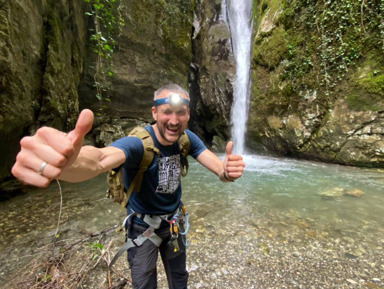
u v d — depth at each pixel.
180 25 8.93
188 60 9.51
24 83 3.30
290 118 7.14
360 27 5.59
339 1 5.86
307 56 6.61
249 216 3.15
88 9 5.96
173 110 1.09
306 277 1.91
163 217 1.30
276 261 2.13
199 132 11.59
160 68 8.38
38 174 0.57
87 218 3.06
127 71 7.39
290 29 7.04
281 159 7.53
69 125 5.00
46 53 3.97
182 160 1.35
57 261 2.10
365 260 2.14
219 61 9.88
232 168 1.13
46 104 3.96
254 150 8.63
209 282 1.85
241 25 9.69
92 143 7.03
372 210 3.32
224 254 2.24
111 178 1.19
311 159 6.96
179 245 1.43
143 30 7.54
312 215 3.17
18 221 2.95
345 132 5.99
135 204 1.29
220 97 9.76
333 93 6.17
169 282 1.45
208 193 4.18
